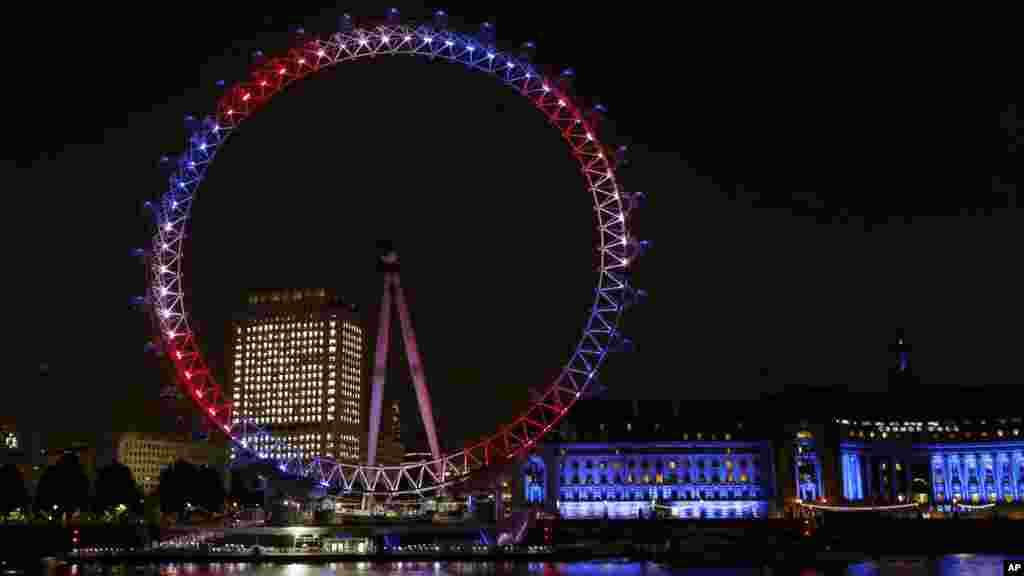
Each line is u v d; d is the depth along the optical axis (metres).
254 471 173.00
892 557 185.25
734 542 199.88
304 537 191.62
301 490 174.12
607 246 167.00
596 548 192.38
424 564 175.25
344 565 173.62
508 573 154.88
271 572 156.88
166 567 169.38
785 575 151.88
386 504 186.62
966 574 149.75
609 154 166.62
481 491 192.25
